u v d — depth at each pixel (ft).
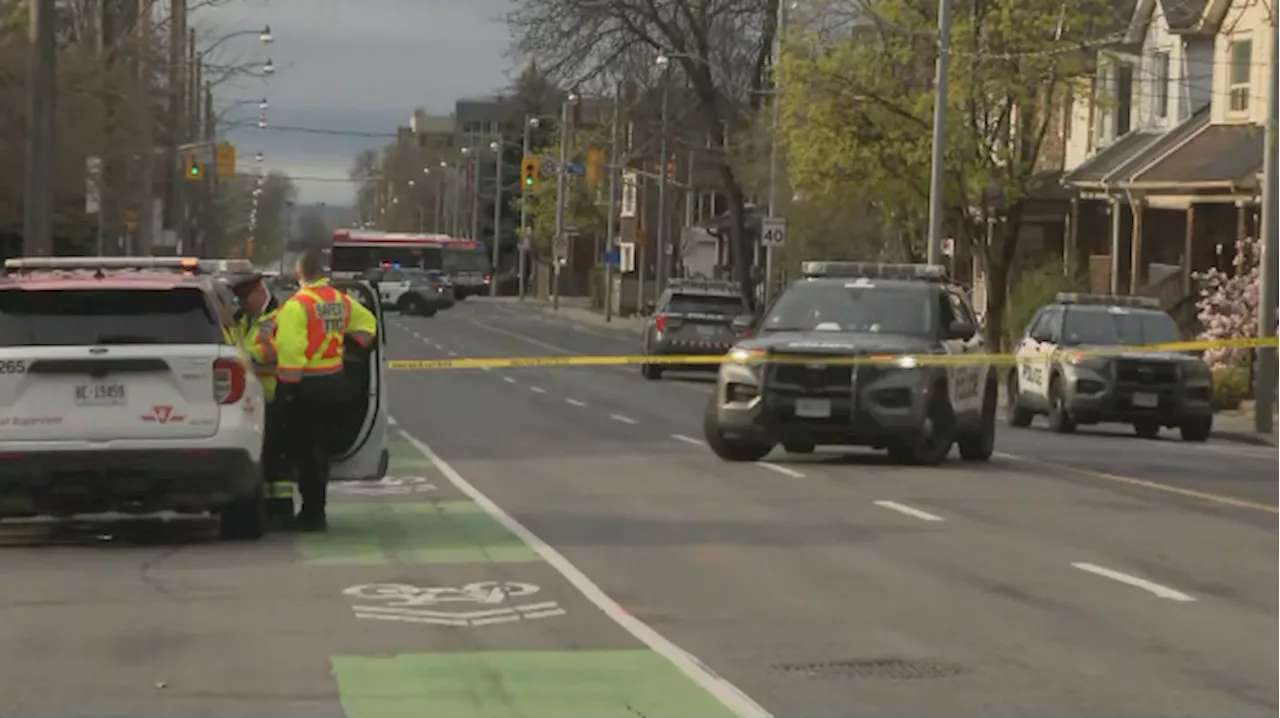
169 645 138.72
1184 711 118.62
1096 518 228.22
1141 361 398.01
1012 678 128.47
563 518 222.07
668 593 165.27
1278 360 468.34
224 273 218.59
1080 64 591.37
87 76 563.89
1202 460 331.98
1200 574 180.45
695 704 119.96
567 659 134.62
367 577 172.96
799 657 135.74
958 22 579.07
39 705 119.14
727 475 277.23
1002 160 607.37
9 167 533.14
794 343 289.33
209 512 217.36
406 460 298.76
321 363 200.03
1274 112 421.59
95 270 193.26
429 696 121.90
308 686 124.67
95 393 184.75
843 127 590.14
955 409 296.71
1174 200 598.75
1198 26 625.41
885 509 234.17
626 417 407.64
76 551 191.62
